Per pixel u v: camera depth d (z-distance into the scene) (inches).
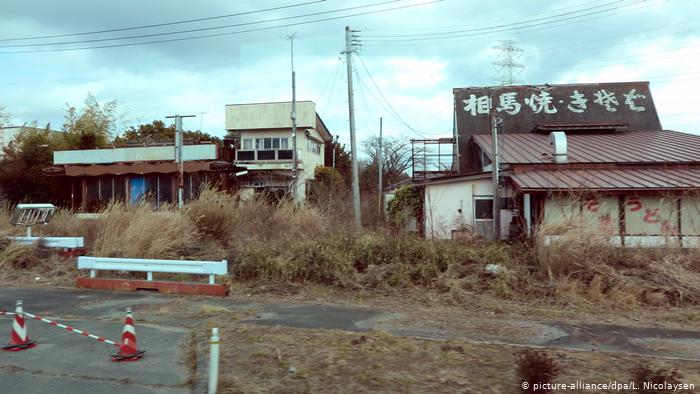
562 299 317.7
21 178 1214.9
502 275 345.7
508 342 231.3
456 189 755.4
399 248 398.6
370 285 359.6
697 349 223.3
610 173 678.5
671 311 298.4
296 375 187.2
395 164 2034.9
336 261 378.6
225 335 241.6
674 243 382.3
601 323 271.3
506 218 719.1
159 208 535.8
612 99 1148.5
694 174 656.4
